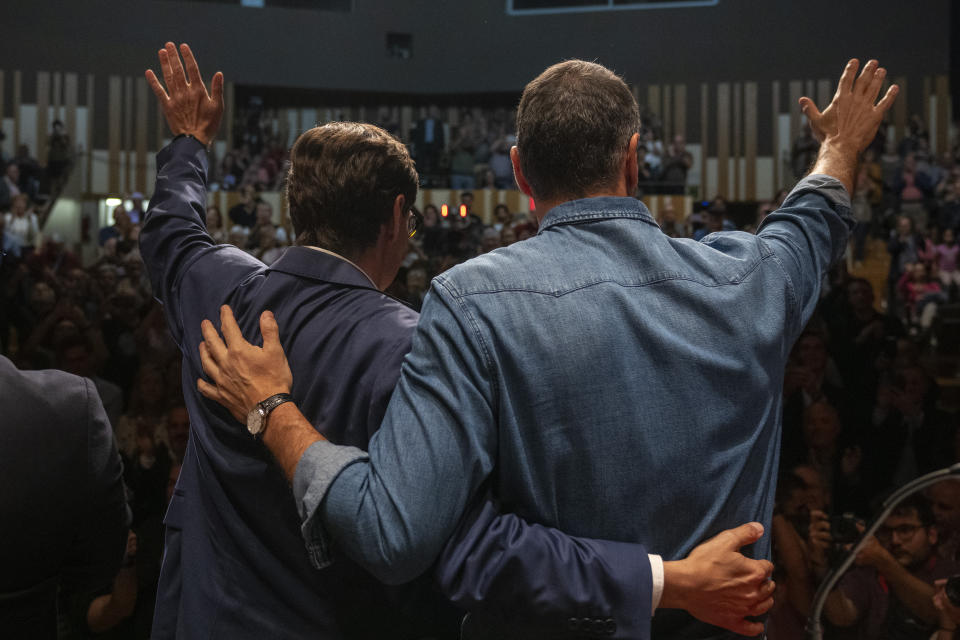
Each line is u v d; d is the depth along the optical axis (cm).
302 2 1324
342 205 114
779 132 1282
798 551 269
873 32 1245
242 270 119
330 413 105
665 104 1313
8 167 1068
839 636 264
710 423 94
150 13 1284
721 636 97
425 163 1166
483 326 92
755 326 97
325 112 1363
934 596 253
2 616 103
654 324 94
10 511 102
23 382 107
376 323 108
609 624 88
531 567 87
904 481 394
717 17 1292
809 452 379
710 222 902
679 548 94
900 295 859
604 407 91
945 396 663
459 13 1338
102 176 1264
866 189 1001
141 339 537
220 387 104
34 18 1255
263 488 106
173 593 115
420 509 85
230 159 1212
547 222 102
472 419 89
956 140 1191
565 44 1326
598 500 92
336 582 105
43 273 730
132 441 346
